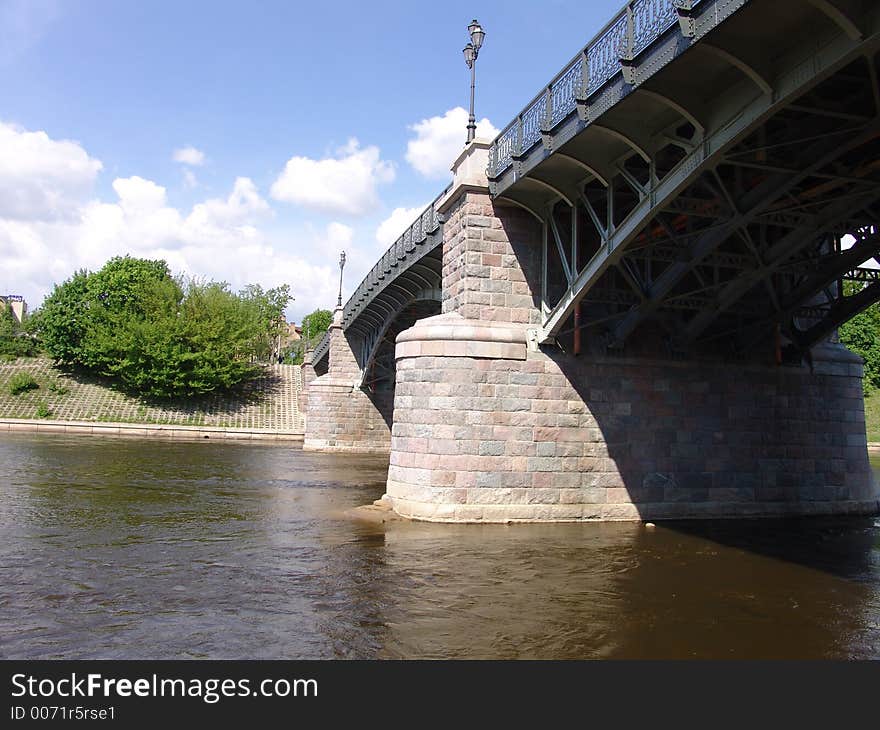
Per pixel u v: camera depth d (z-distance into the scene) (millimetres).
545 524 14516
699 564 11133
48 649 6840
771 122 10914
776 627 8000
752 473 16562
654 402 15984
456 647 7109
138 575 9750
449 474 14414
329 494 19453
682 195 13086
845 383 18031
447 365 14688
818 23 8219
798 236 13172
